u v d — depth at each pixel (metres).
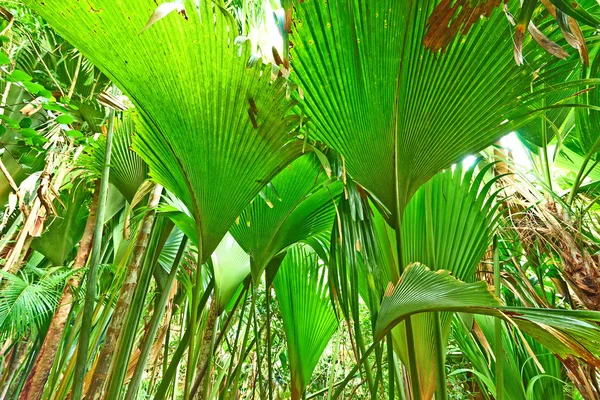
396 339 4.20
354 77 2.99
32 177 5.02
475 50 2.82
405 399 4.65
